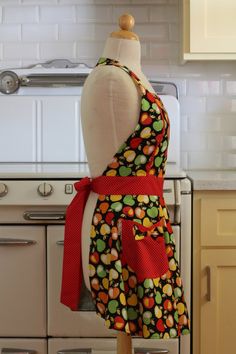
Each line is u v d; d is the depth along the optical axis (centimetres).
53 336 214
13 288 212
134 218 155
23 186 208
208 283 217
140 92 155
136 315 154
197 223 216
